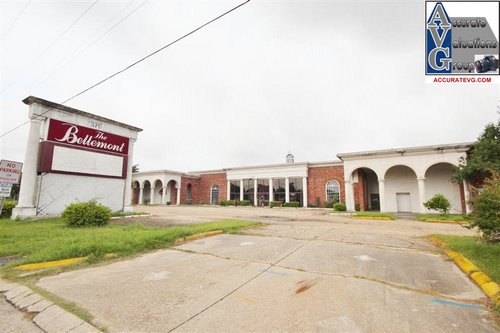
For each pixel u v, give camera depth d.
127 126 15.95
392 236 8.07
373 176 24.56
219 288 3.56
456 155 18.44
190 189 38.34
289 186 30.22
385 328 2.53
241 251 5.82
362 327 2.54
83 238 6.41
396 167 22.70
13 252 5.39
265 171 31.83
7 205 12.43
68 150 12.93
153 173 36.78
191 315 2.79
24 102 12.01
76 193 13.21
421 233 8.93
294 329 2.51
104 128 14.72
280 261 4.96
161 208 26.62
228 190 34.78
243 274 4.16
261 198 31.97
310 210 24.00
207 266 4.62
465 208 17.33
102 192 14.42
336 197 27.02
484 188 5.64
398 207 22.34
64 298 3.24
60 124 12.73
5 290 3.56
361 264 4.77
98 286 3.64
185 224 10.24
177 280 3.88
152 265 4.68
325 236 7.95
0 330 2.59
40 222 10.45
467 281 3.88
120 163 15.43
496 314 2.83
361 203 22.22
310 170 29.12
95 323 2.64
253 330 2.49
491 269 4.01
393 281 3.86
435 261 5.05
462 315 2.81
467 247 5.63
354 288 3.56
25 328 2.63
